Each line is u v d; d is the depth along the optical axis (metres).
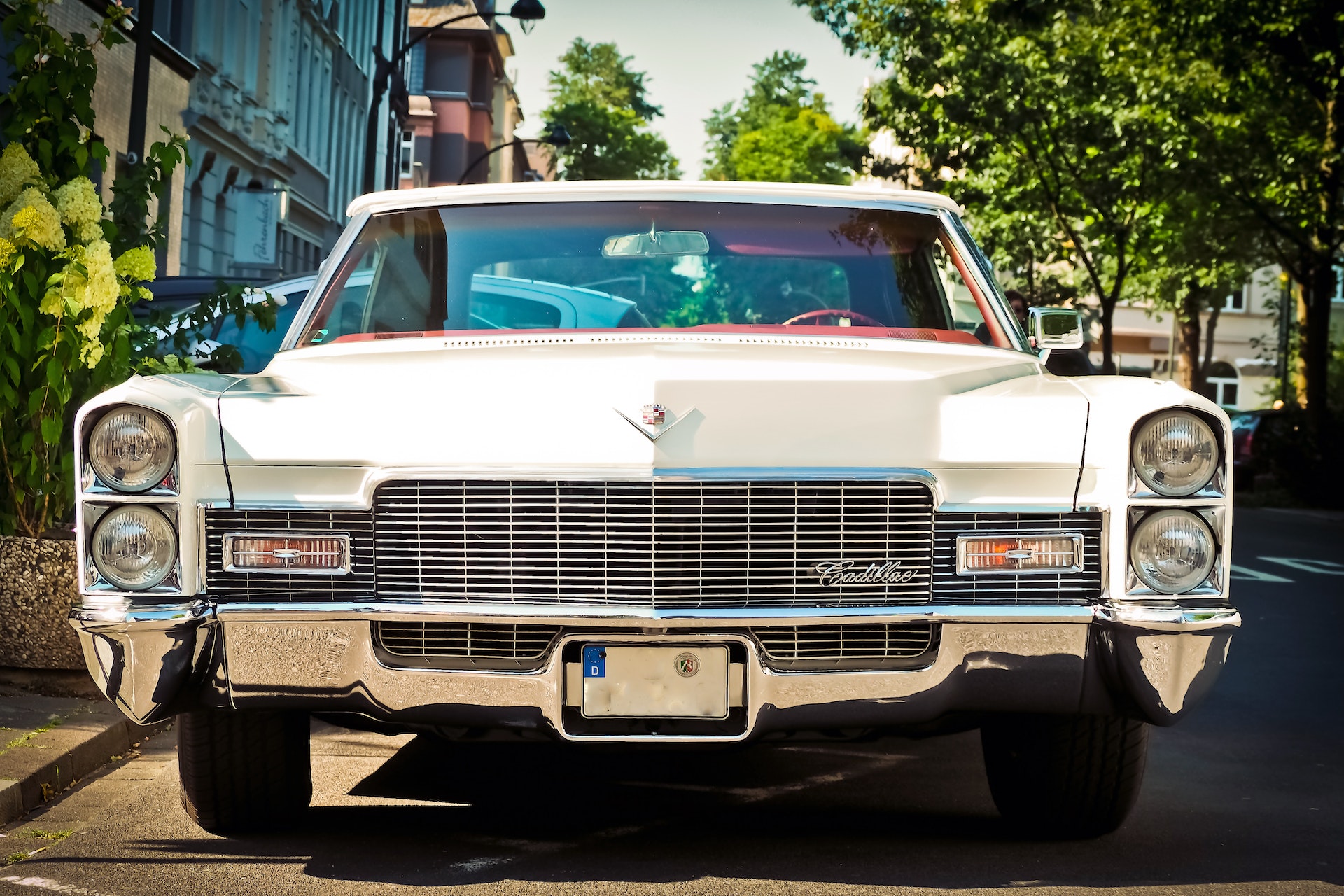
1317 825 5.30
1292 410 30.41
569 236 5.54
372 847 4.74
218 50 31.66
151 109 27.06
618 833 4.96
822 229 5.63
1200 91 30.86
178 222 28.70
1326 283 30.16
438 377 4.35
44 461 7.01
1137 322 66.50
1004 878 4.47
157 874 4.43
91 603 4.20
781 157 87.12
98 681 4.21
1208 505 4.21
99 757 5.96
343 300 5.46
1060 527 4.26
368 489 4.22
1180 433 4.21
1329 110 29.20
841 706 4.19
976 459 4.24
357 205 5.80
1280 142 30.62
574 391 4.24
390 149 55.81
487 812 5.25
